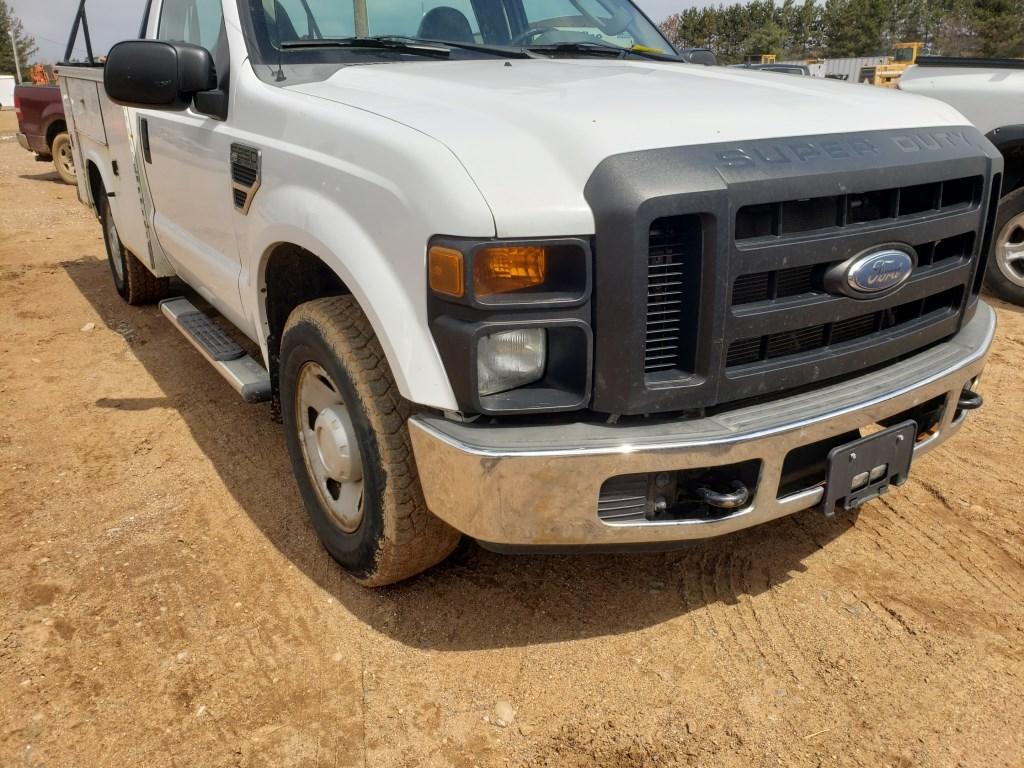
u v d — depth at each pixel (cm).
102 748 210
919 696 226
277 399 306
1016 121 536
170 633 250
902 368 243
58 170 1162
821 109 231
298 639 248
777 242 201
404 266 203
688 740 213
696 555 290
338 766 205
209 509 319
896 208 222
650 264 193
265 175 266
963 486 334
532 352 198
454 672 236
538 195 188
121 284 575
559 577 277
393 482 228
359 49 306
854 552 291
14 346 506
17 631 250
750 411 212
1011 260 562
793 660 240
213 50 325
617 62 311
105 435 383
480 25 334
